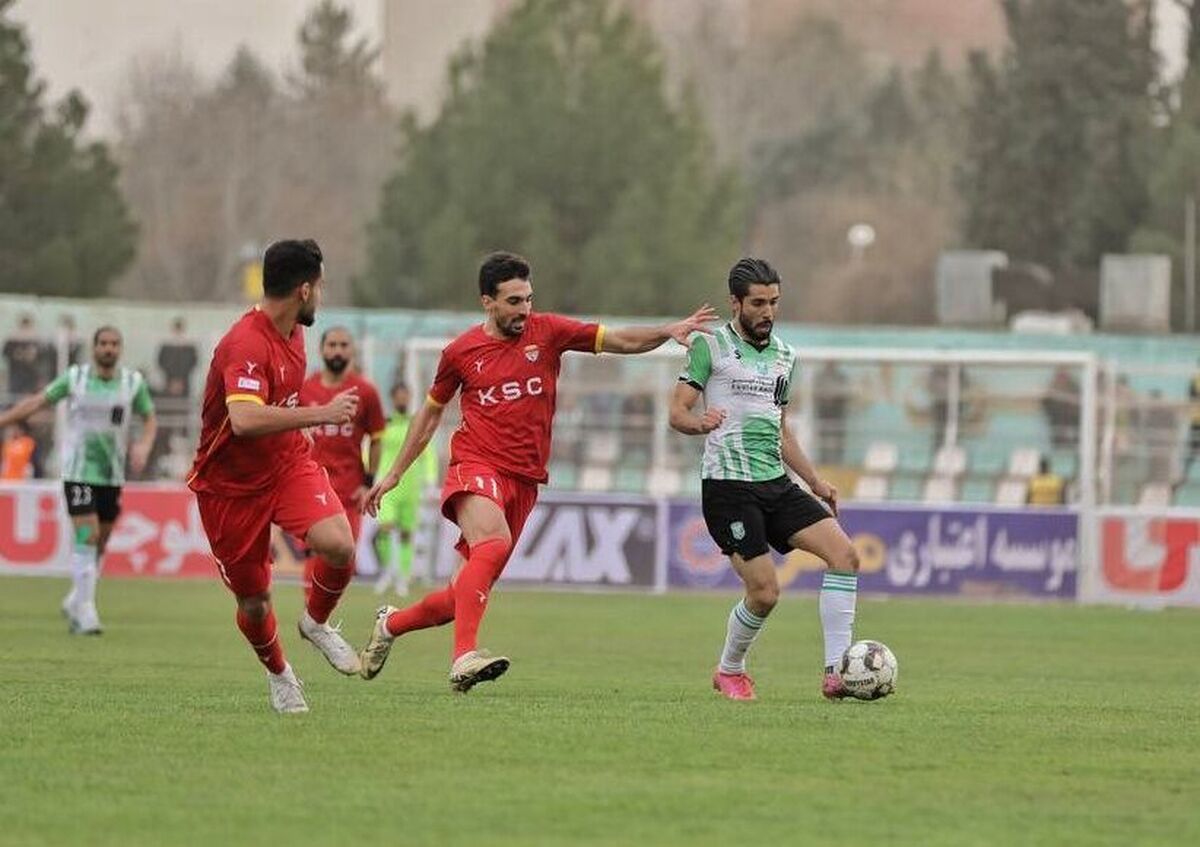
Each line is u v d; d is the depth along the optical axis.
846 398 95.38
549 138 150.75
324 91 182.88
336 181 182.12
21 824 23.50
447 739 30.52
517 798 25.45
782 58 191.38
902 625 70.88
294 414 30.28
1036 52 171.00
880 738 31.78
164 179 180.00
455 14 176.38
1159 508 87.69
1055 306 147.25
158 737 30.55
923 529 88.31
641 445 95.62
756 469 37.47
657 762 28.61
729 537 37.47
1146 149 163.25
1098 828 24.16
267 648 33.12
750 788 26.48
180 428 97.31
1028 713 37.06
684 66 189.50
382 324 106.38
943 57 189.50
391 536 84.81
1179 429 94.81
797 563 90.56
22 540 92.06
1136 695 43.09
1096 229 164.00
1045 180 170.12
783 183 189.88
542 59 153.00
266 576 32.44
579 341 37.19
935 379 95.06
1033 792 26.67
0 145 144.88
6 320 100.06
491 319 37.16
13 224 145.00
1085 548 86.94
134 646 52.94
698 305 148.75
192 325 101.12
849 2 191.25
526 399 37.19
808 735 31.92
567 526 90.44
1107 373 92.44
